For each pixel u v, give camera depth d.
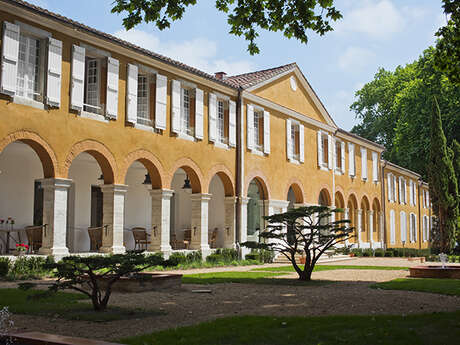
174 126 18.38
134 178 21.81
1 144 12.80
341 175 31.06
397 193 41.56
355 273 16.97
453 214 30.53
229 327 6.58
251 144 22.38
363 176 34.16
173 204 24.28
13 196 16.98
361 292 11.09
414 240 45.34
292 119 25.94
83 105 16.14
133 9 8.96
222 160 20.84
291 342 5.75
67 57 14.77
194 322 7.23
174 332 6.26
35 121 13.69
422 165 43.34
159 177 17.67
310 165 27.38
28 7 13.41
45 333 5.86
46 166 14.15
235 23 9.46
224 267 18.75
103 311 8.00
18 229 17.03
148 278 10.91
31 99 13.69
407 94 40.34
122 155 16.30
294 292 11.04
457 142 36.22
